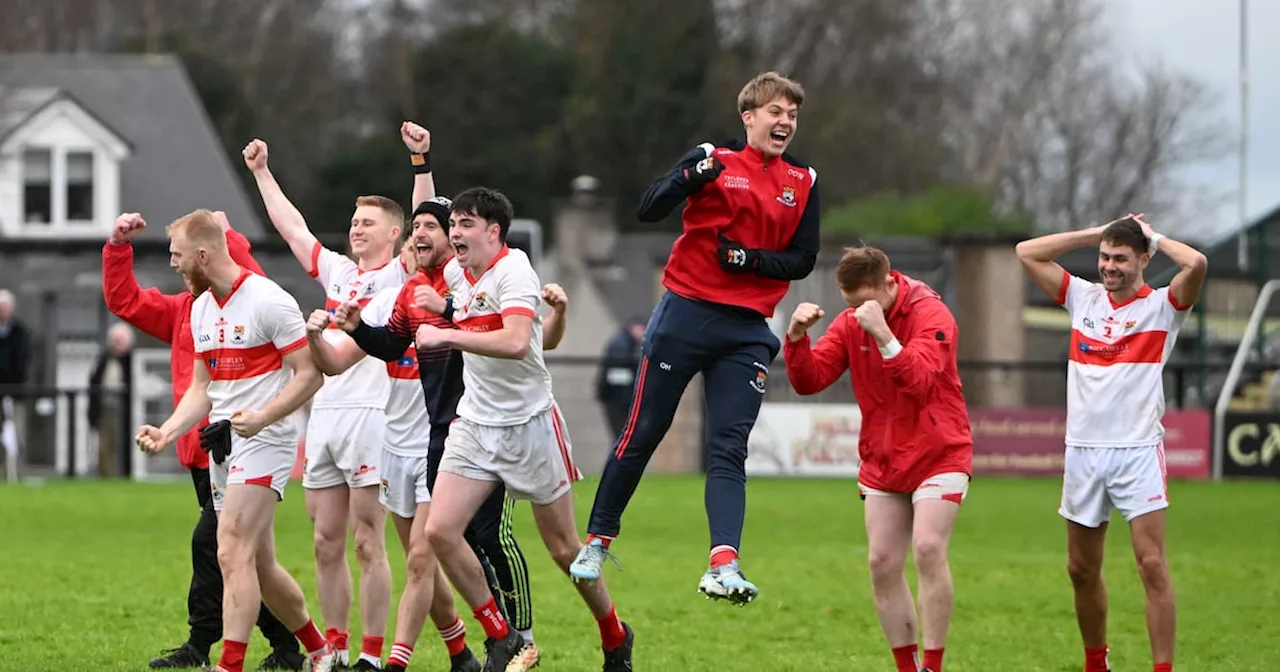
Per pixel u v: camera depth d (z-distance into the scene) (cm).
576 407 5531
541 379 1606
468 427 1598
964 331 7131
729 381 1590
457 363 1669
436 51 10981
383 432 1728
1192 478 5338
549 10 12200
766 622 2236
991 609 2391
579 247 8331
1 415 4959
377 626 1731
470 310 1594
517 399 1591
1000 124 12575
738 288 1588
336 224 10706
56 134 8856
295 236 1888
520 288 1559
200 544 1767
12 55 10038
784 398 5681
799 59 11938
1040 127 12838
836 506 4203
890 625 1655
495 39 11000
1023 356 7144
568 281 7950
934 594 1609
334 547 1762
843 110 11288
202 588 1766
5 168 8812
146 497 4184
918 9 12556
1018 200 12694
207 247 1605
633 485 1603
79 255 7850
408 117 11012
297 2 13162
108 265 1783
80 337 7831
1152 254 1720
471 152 10806
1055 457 5431
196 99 9556
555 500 1638
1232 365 5606
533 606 2341
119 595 2333
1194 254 1678
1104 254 1712
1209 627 2217
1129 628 2206
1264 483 5159
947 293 7125
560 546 1661
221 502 1681
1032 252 1761
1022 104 12612
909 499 1659
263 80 12562
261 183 1927
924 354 1586
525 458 1598
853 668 1870
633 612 2308
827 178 11056
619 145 10725
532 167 10669
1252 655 1989
